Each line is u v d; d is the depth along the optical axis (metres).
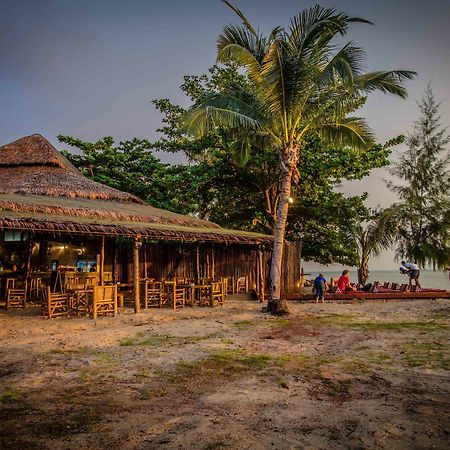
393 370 6.05
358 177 21.33
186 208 23.25
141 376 5.76
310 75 12.02
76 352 7.14
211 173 21.05
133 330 9.28
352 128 14.58
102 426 4.00
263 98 12.93
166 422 4.11
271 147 17.95
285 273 18.94
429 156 22.30
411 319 11.04
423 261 20.75
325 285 18.05
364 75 12.88
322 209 20.95
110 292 11.29
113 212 14.13
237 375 5.83
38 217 10.63
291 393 5.05
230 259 19.44
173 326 9.89
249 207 24.33
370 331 9.27
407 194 22.39
